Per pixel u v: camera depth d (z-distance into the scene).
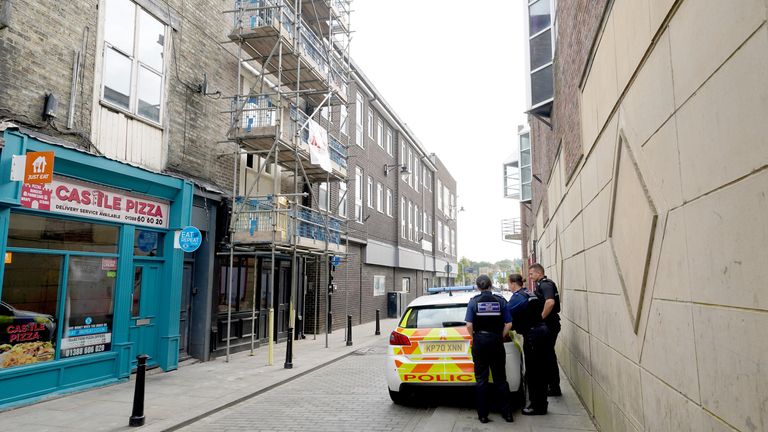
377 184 24.92
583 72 5.72
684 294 2.74
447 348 6.75
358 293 22.16
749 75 1.94
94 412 6.74
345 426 6.30
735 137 2.07
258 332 13.81
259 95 11.99
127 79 9.11
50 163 6.50
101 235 8.56
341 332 18.62
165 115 10.03
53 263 7.68
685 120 2.64
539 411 6.39
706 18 2.33
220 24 12.15
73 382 7.83
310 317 17.52
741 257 2.05
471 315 6.25
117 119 8.80
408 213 30.42
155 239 9.90
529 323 6.55
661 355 3.20
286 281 15.82
